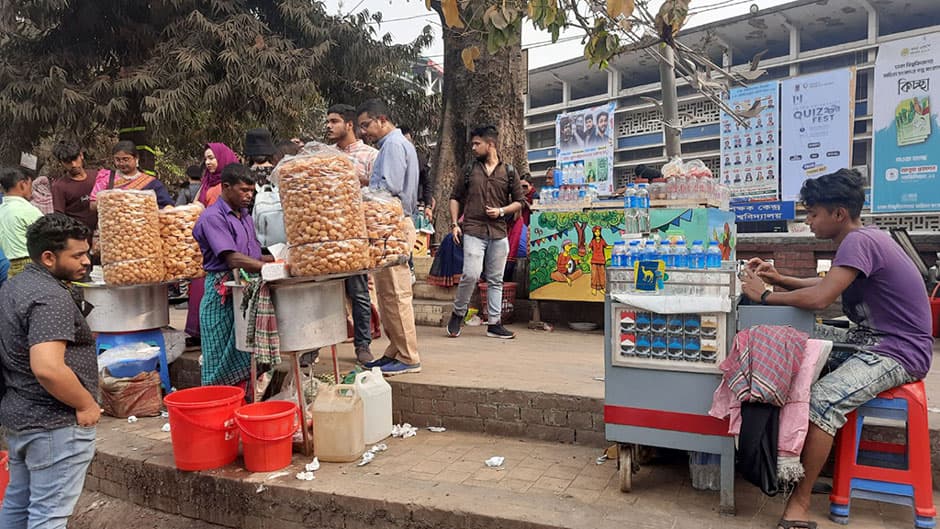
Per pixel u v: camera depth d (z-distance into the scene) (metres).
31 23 11.88
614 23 3.66
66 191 5.93
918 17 27.78
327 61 13.41
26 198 5.48
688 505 2.95
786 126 21.97
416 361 4.53
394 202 3.84
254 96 11.38
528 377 4.35
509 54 8.05
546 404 3.94
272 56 11.44
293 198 3.37
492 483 3.27
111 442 4.03
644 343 2.96
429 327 6.73
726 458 2.83
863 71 27.91
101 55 11.88
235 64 10.98
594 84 41.28
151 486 3.67
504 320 6.90
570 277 6.21
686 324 2.88
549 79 41.16
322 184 3.36
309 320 3.64
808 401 2.63
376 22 14.09
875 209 18.03
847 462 2.75
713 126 33.16
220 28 11.16
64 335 2.62
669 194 5.66
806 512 2.84
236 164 4.01
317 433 3.59
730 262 3.28
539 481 3.28
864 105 27.86
